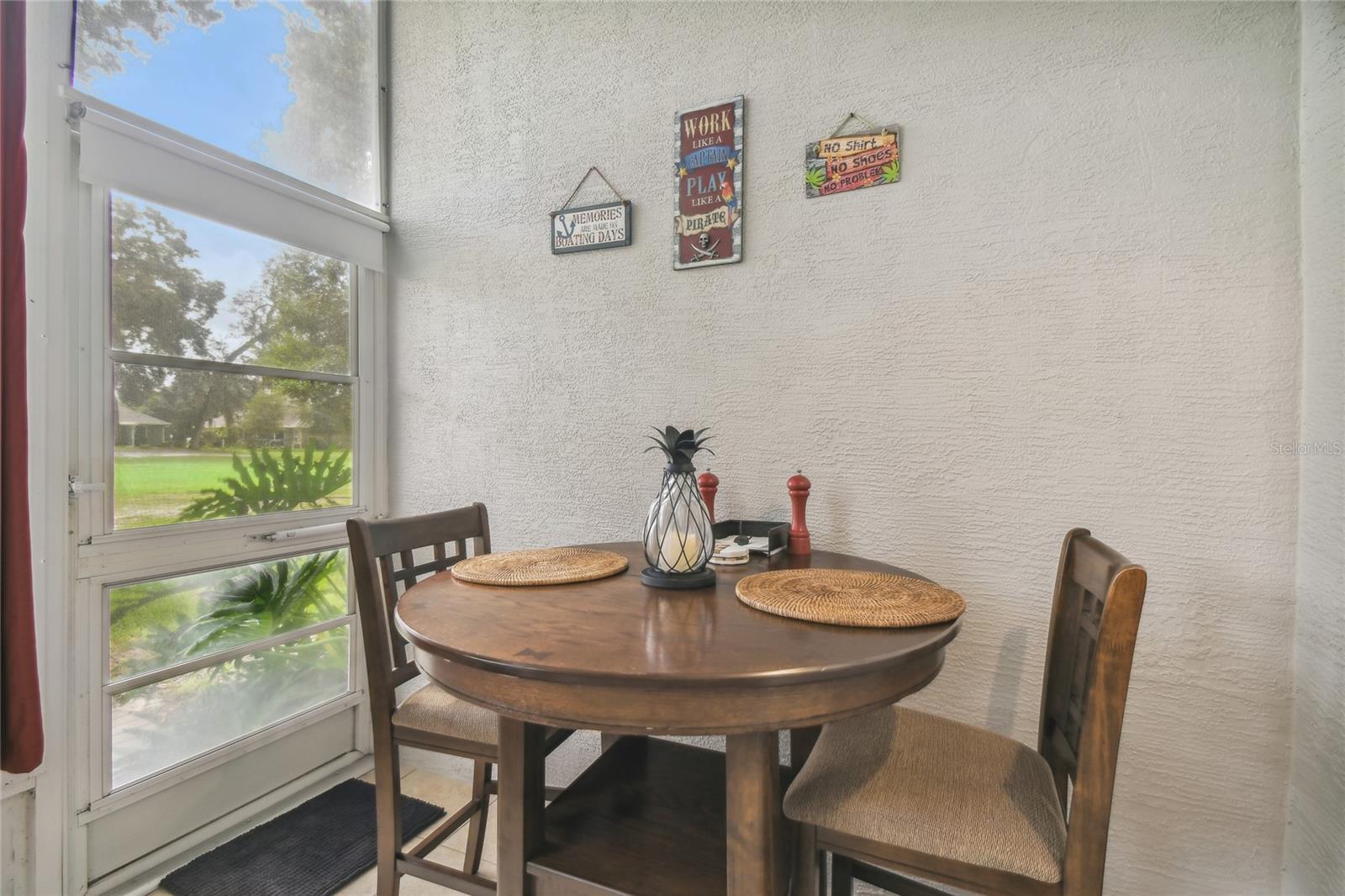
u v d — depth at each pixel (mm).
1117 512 1362
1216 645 1285
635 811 1187
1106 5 1359
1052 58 1405
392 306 2260
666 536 1190
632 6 1866
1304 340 1207
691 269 1786
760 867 862
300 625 2033
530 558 1436
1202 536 1294
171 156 1627
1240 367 1261
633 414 1873
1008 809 916
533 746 1057
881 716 1201
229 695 1827
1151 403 1330
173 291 1682
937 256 1513
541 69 2002
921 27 1526
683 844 1080
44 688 1430
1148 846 1349
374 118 2232
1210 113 1280
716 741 1763
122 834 1573
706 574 1215
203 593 1768
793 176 1663
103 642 1547
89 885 1512
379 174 2248
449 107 2156
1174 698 1321
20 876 1401
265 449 1907
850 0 1600
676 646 858
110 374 1554
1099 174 1367
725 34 1744
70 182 1470
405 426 2238
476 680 876
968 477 1493
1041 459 1425
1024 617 1441
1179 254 1305
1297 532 1218
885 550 1574
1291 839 1218
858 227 1592
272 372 1920
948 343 1506
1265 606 1246
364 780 2111
